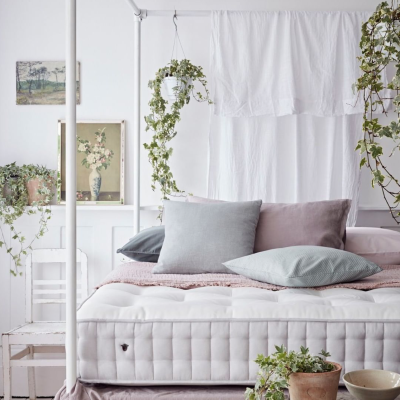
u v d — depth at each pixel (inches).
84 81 165.8
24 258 164.1
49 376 158.7
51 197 164.4
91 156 164.7
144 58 164.9
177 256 118.6
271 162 157.8
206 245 119.1
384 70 153.2
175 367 83.9
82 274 156.3
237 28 152.4
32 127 165.9
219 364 83.6
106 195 164.6
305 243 124.6
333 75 151.6
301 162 158.2
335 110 152.5
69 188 86.7
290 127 159.2
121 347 84.2
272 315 84.6
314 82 151.9
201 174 165.2
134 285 106.3
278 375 62.5
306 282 101.8
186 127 164.7
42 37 165.5
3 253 164.1
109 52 165.5
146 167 166.1
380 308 85.2
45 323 145.2
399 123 103.6
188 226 122.0
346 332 83.4
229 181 157.8
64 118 166.1
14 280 164.6
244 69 152.3
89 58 165.6
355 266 103.9
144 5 164.9
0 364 161.3
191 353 84.0
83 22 165.3
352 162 157.8
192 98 164.2
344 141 157.5
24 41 165.5
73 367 84.4
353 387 61.9
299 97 151.9
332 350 83.3
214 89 153.1
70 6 86.2
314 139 158.4
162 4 164.7
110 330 84.4
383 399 60.9
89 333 84.6
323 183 159.0
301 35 151.5
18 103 165.6
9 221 161.0
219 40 152.5
